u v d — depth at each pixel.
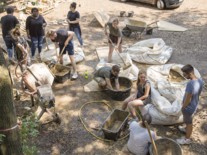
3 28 6.25
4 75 2.69
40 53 7.11
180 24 9.98
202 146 3.92
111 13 11.66
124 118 4.44
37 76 4.59
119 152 3.83
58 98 5.32
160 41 7.25
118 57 6.52
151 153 3.35
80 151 3.88
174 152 3.55
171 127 4.41
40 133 4.26
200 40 8.32
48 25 9.85
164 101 4.48
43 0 11.64
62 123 4.54
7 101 2.78
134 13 11.62
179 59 7.04
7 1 12.61
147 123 3.26
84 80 6.05
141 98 4.28
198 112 4.76
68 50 5.84
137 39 8.55
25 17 10.04
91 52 7.58
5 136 2.76
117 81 5.13
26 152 3.23
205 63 6.77
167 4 11.77
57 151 3.88
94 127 4.38
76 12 7.29
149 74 5.75
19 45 5.01
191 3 13.16
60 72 6.08
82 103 5.15
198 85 3.46
